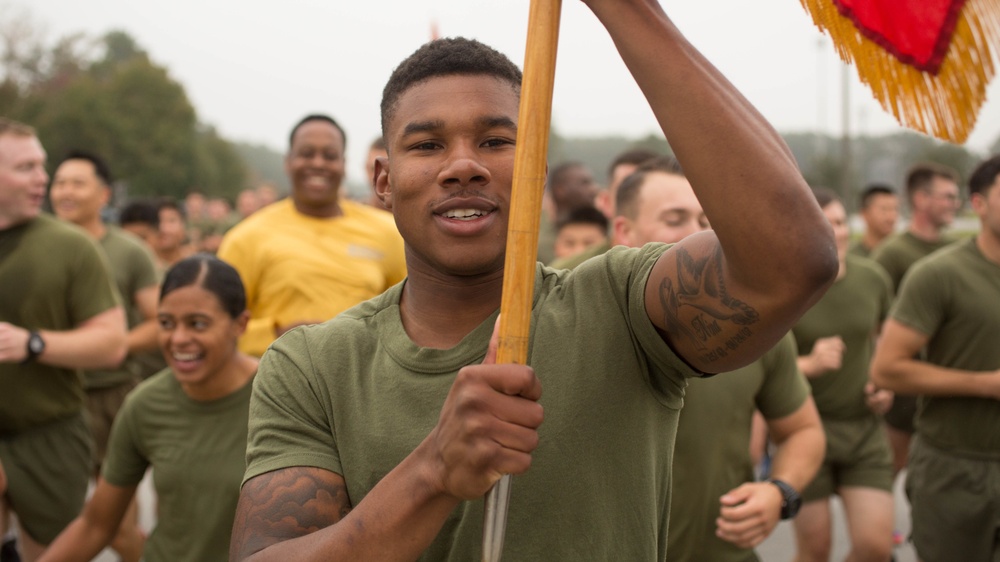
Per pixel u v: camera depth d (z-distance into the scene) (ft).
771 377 12.25
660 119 5.20
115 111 214.28
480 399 4.88
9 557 16.25
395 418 5.87
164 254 37.40
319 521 5.76
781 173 5.07
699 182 5.12
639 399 6.01
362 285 17.63
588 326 6.03
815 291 5.17
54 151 204.85
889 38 5.73
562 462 5.77
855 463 17.57
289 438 5.99
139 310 21.68
